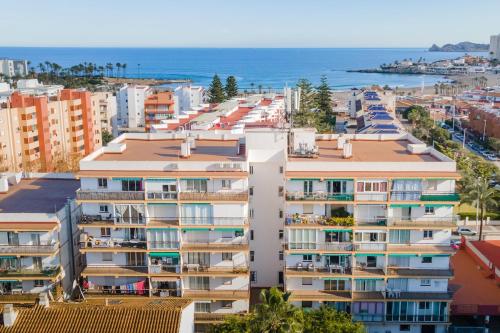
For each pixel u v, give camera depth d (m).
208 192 68.00
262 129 83.56
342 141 79.06
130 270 69.75
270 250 75.75
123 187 68.44
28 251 68.31
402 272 68.44
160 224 68.12
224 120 126.31
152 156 74.25
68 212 73.00
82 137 165.12
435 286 69.25
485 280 80.50
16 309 54.66
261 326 51.66
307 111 188.88
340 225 67.31
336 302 69.31
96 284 70.44
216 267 69.62
